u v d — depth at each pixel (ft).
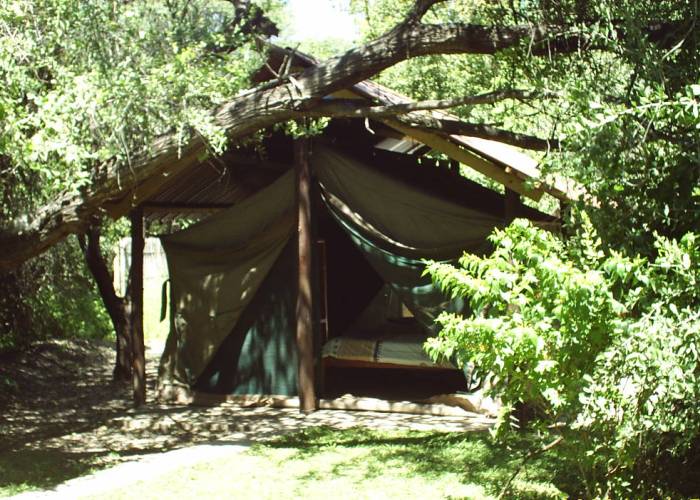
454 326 17.22
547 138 24.27
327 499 21.03
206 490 22.11
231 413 34.04
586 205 19.53
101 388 42.75
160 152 25.75
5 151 21.21
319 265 38.78
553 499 19.74
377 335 37.01
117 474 24.25
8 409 37.29
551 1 24.18
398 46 25.68
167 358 37.09
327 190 33.83
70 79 23.36
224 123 26.50
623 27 21.76
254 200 35.45
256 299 35.68
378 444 27.17
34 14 25.23
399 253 32.73
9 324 48.11
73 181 24.11
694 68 20.70
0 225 30.81
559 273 16.06
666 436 17.74
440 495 21.04
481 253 31.37
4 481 23.44
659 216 19.08
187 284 36.60
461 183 38.37
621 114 17.92
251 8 32.09
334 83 26.14
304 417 32.37
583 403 15.70
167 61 27.07
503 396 17.90
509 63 24.18
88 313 57.62
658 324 15.06
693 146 18.51
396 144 40.01
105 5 25.71
